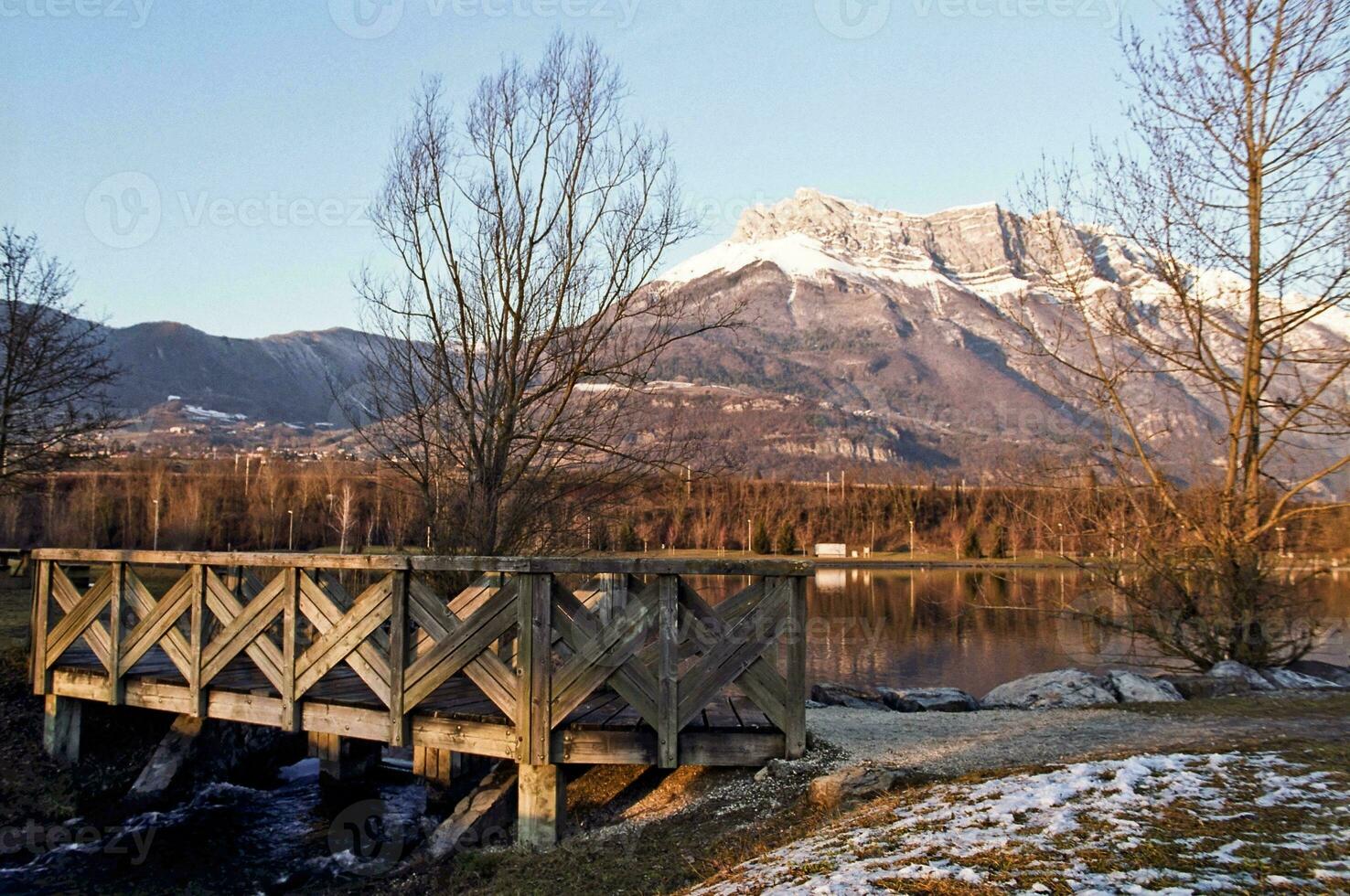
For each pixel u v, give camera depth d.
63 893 7.44
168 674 9.57
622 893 6.00
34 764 9.53
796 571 7.62
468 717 7.52
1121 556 14.29
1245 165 13.68
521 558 7.35
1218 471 14.05
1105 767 6.32
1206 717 9.61
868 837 5.52
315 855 8.19
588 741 7.30
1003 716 10.62
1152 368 14.34
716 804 7.28
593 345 15.15
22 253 21.72
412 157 15.35
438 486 15.20
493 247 15.12
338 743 10.36
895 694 12.66
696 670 7.43
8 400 21.41
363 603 8.00
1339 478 13.89
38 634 10.07
